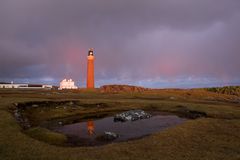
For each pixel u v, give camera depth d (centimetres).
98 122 5256
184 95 12344
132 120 5462
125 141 3594
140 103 7594
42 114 5903
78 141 3603
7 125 3816
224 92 15638
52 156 2602
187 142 3259
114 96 10162
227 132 3828
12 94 9256
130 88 16288
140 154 2739
